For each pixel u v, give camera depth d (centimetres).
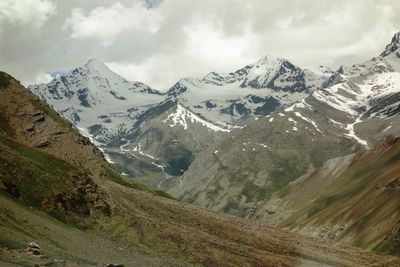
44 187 8706
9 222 6669
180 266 7906
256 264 9169
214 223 11738
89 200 9388
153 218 10256
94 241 7762
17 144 10231
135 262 7150
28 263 5091
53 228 7462
